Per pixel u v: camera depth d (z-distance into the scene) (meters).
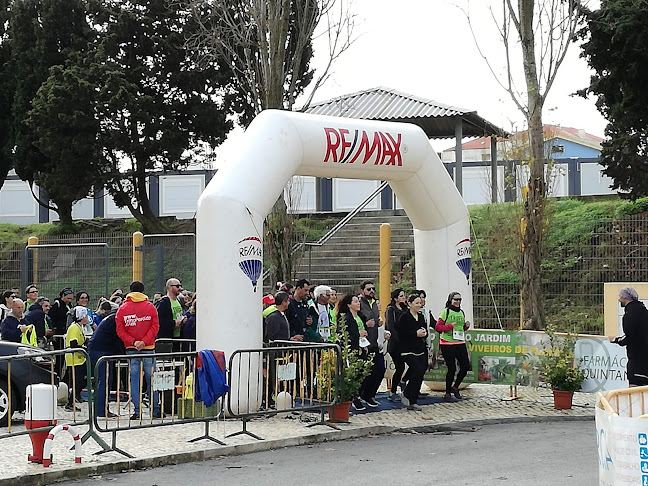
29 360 11.90
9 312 15.91
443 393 17.27
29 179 34.62
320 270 26.05
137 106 30.42
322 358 13.19
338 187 33.41
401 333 15.23
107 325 13.59
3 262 23.81
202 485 9.31
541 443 12.13
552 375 15.50
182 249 21.22
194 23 30.98
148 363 13.09
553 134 22.05
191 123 32.53
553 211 21.28
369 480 9.48
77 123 30.45
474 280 23.70
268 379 12.92
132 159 32.28
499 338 16.42
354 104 29.25
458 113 27.88
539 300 20.58
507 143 23.80
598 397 7.39
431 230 17.66
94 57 31.05
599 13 23.73
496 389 17.97
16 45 33.91
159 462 10.48
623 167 25.16
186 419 11.49
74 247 22.02
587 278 22.38
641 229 22.94
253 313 13.70
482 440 12.44
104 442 10.59
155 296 17.81
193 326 15.08
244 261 13.66
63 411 14.16
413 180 16.84
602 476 6.91
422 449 11.62
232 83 32.12
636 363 13.29
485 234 25.27
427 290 17.67
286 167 14.55
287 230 21.28
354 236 27.34
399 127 16.47
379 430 13.12
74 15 32.94
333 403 13.14
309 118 15.17
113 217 37.53
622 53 23.62
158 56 31.98
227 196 13.68
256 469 10.22
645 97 24.30
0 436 9.56
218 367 11.70
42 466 9.81
